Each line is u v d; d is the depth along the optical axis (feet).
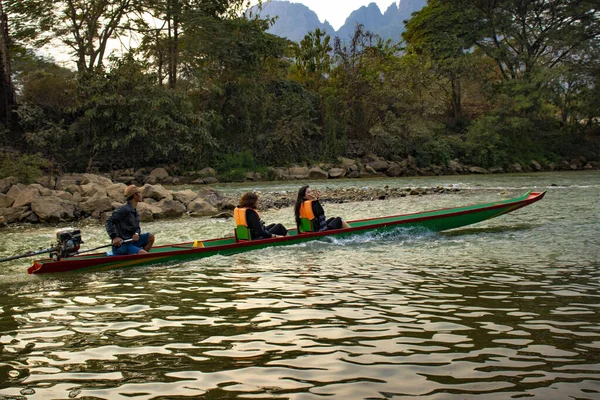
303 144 120.57
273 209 54.44
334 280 21.02
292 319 15.87
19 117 98.37
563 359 12.39
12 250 32.55
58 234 24.53
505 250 26.86
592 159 144.66
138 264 25.45
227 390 11.07
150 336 14.65
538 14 141.69
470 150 129.70
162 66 112.57
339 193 67.36
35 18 99.50
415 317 15.81
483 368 11.96
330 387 11.10
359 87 128.36
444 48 139.13
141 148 101.71
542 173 117.19
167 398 10.75
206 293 19.43
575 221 36.22
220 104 116.88
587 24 136.98
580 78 139.95
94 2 101.65
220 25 110.42
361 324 15.25
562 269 22.06
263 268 23.80
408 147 124.16
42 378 11.94
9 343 14.34
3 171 62.75
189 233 38.75
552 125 147.54
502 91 138.82
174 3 105.09
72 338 14.66
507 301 17.34
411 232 32.48
